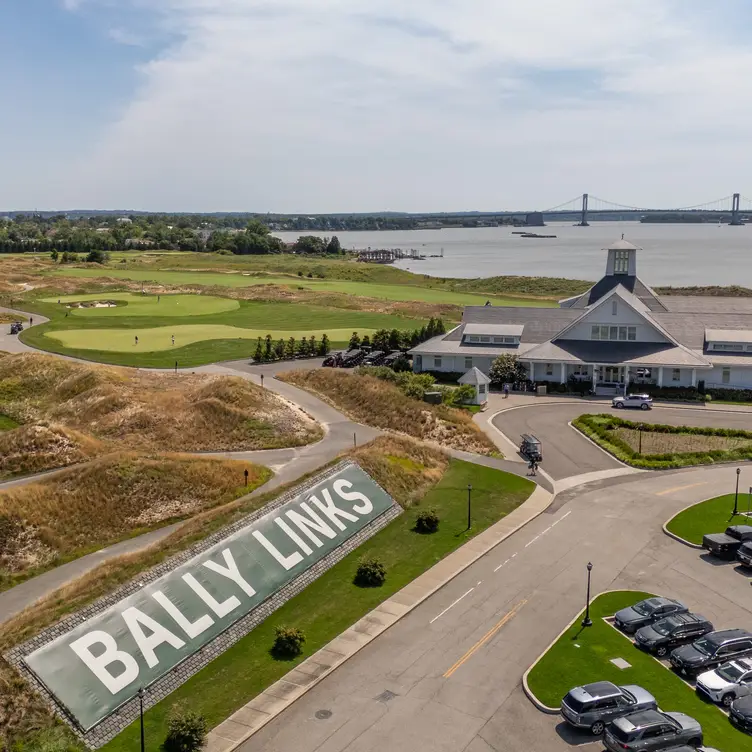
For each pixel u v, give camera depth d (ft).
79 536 163.94
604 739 100.17
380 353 336.70
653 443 228.22
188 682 115.34
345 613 133.49
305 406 261.85
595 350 298.76
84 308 495.82
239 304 524.52
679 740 98.84
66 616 119.75
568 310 327.67
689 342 302.66
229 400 245.04
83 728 103.81
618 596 139.23
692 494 189.47
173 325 436.35
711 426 247.70
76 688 108.88
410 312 495.41
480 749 100.27
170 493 180.86
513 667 117.70
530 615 132.87
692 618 124.88
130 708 108.27
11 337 394.93
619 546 160.15
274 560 145.07
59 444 207.41
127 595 127.13
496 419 258.37
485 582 144.66
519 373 301.22
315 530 157.38
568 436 237.86
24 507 164.45
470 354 313.32
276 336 402.11
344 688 112.88
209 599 131.13
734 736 101.86
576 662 118.73
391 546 159.84
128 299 539.70
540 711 107.65
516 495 188.44
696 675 115.34
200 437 227.20
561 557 155.02
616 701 104.12
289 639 121.70
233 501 178.40
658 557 155.02
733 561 153.58
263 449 221.05
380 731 103.60
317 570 147.43
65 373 286.25
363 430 237.45
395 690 112.27
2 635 116.26
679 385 290.76
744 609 134.62
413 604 136.15
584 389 293.43
